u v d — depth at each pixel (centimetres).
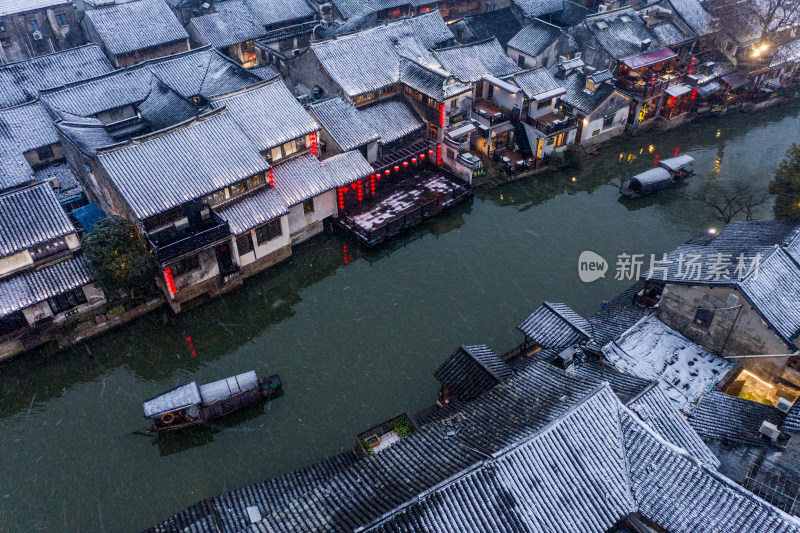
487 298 4331
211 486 3148
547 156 5797
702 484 2381
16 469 3228
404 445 2572
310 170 4700
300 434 3416
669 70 6556
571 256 4716
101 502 3067
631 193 5341
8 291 3681
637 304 3788
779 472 2580
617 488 2397
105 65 5969
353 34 5675
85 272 3878
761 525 2227
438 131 5459
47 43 6950
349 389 3675
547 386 2794
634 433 2544
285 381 3738
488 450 2402
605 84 5988
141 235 3900
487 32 7225
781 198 4491
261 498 2769
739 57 6756
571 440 2448
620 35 6506
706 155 5984
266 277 4550
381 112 5438
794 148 4378
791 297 3250
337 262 4697
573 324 3488
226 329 4131
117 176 3838
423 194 5247
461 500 2198
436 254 4766
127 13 6544
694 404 3045
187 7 7281
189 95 5628
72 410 3591
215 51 6009
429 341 3994
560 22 7444
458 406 3103
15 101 5462
